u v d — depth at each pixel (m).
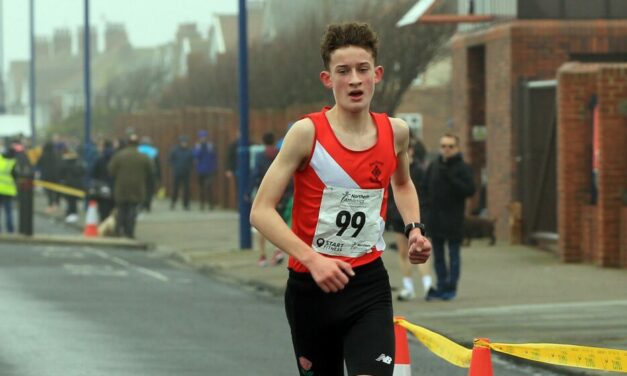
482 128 49.41
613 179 36.09
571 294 30.06
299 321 11.33
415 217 11.62
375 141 11.11
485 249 42.28
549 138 41.53
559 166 38.00
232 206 76.69
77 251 49.34
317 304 11.17
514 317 26.14
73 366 20.53
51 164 75.06
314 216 11.09
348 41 10.97
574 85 37.88
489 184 46.28
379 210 11.20
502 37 45.16
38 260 44.16
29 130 138.38
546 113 42.62
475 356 12.45
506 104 44.69
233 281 37.06
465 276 34.66
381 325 11.05
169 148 100.25
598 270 35.53
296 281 11.24
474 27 49.28
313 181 11.06
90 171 58.56
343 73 10.95
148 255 47.81
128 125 131.38
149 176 54.69
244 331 25.27
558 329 24.17
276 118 74.75
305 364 11.52
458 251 29.47
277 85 88.25
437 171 29.14
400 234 29.64
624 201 36.06
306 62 85.00
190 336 24.39
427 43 73.25
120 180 53.88
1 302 30.16
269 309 29.48
